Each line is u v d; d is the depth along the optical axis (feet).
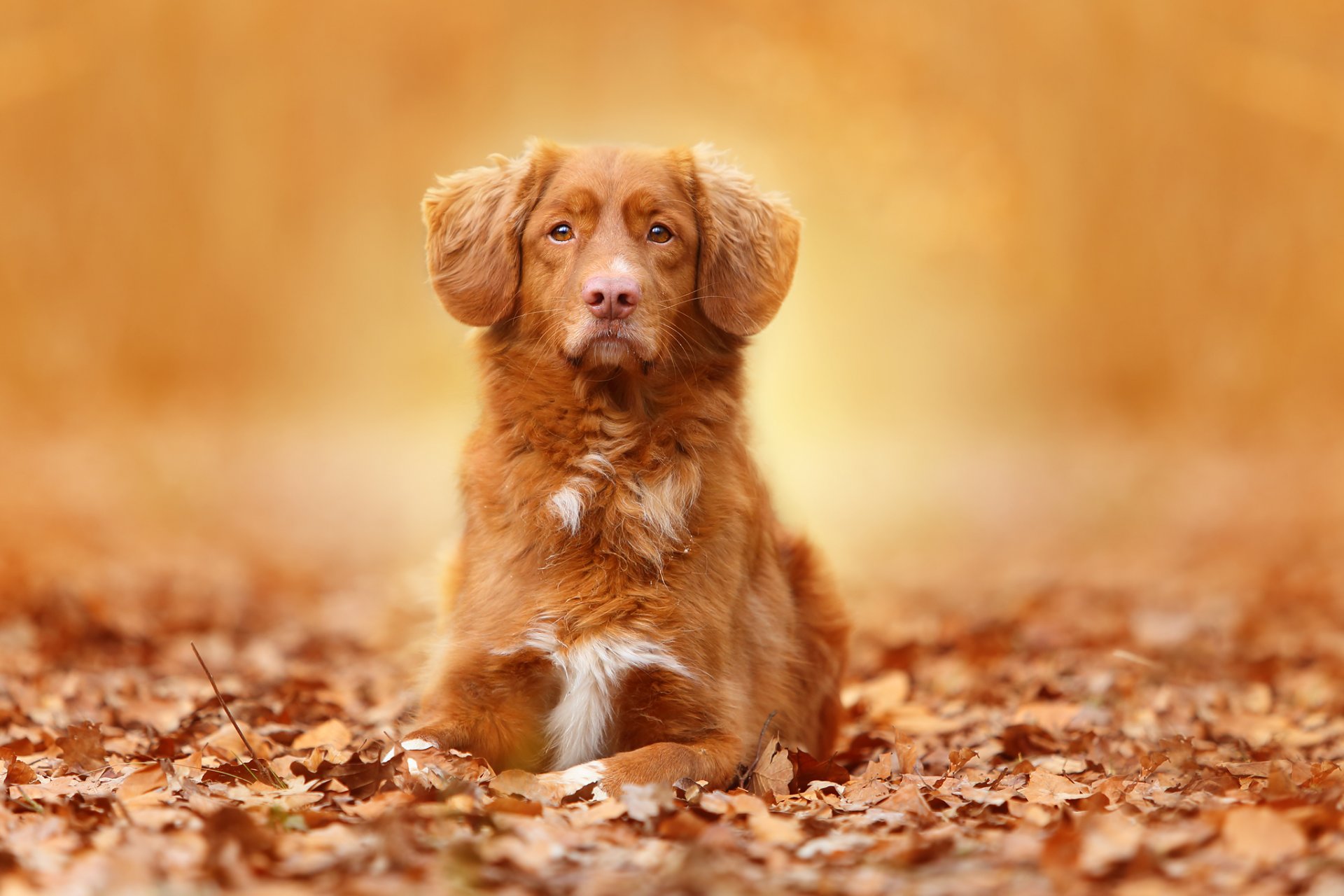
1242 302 100.78
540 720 18.31
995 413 116.47
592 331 18.33
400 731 18.56
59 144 104.32
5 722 21.43
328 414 125.59
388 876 12.53
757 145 128.57
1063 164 107.14
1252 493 64.64
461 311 20.11
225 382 115.65
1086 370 108.47
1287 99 98.78
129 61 107.14
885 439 119.85
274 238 119.85
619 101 147.23
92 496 62.59
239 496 70.03
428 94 137.08
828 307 138.82
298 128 122.31
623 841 13.94
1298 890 12.00
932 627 34.81
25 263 102.58
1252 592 37.91
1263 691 24.29
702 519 18.45
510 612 17.95
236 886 12.02
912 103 110.11
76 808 14.70
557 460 18.61
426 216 20.99
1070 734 21.38
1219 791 16.53
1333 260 97.81
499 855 12.89
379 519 65.36
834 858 13.52
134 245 107.86
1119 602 37.17
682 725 17.87
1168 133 102.68
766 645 19.49
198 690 24.79
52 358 102.06
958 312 128.36
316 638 33.30
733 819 15.15
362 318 132.36
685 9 132.26
